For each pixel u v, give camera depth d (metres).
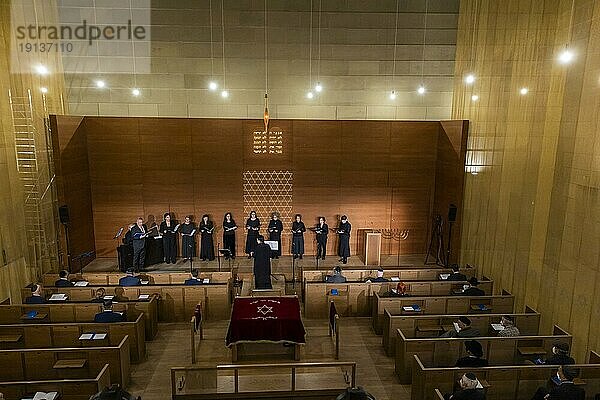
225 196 14.38
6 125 11.10
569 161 8.91
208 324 10.27
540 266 9.81
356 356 8.87
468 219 12.95
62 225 12.40
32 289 9.91
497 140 11.54
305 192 14.56
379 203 14.77
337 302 10.50
